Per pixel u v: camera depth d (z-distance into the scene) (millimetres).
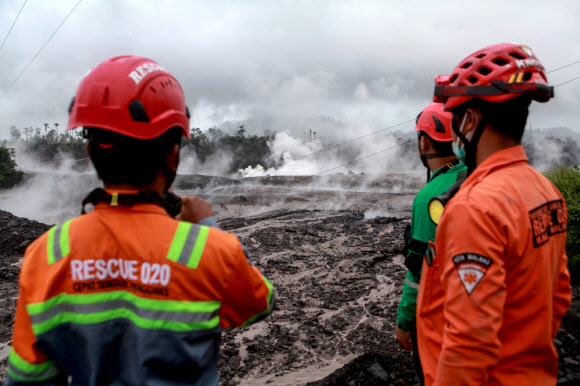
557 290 1574
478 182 1412
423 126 2531
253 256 8828
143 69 1324
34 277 1218
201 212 1462
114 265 1215
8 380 1200
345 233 11219
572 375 3121
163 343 1156
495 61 1509
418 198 2248
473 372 1256
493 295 1250
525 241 1316
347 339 4477
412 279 2268
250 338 4621
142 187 1297
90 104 1271
